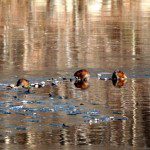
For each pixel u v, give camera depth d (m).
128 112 50.41
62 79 62.53
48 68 68.25
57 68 68.31
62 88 58.53
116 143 43.12
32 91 57.09
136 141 43.50
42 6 135.12
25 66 69.62
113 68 68.56
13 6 135.25
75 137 44.31
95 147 42.22
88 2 141.00
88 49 82.94
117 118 48.78
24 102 52.97
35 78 62.62
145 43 88.44
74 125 46.91
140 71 66.94
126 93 56.72
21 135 44.69
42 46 85.38
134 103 53.22
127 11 128.50
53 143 43.03
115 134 45.03
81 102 53.31
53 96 55.31
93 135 44.78
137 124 47.19
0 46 85.19
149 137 44.38
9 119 48.12
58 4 138.12
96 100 54.16
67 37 94.38
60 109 50.97
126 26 106.25
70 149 41.72
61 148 41.94
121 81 61.84
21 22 111.00
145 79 62.81
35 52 80.19
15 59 74.62
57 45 86.44
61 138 44.06
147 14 123.38
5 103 52.56
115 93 56.72
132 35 96.25
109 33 98.50
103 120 48.19
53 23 110.25
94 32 99.69
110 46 85.75
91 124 47.19
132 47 84.81
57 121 47.81
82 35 96.44
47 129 45.94
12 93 56.19
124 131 45.66
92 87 59.12
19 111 50.22
